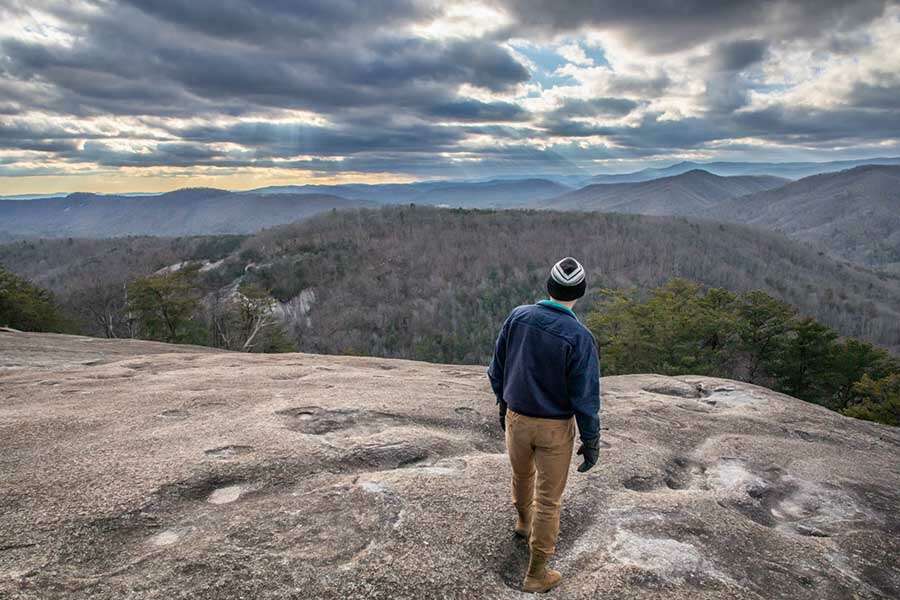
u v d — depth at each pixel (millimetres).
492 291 144875
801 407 10820
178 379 10227
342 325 117500
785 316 35125
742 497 6008
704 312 34969
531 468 3762
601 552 4250
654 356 33469
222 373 11016
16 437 6273
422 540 4137
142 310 42156
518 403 3439
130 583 3457
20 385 9594
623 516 4906
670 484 6332
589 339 3283
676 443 7797
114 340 18328
